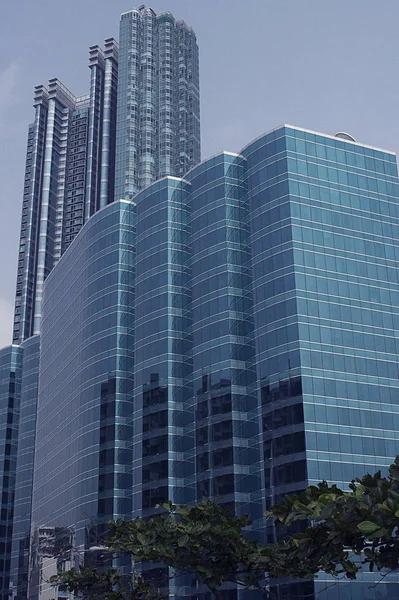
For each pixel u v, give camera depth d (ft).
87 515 429.38
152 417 411.95
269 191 403.54
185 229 450.30
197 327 411.34
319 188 404.36
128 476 428.56
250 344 393.70
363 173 420.77
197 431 391.24
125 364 451.94
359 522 59.72
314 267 383.65
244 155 433.07
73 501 455.63
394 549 62.39
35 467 573.33
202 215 432.25
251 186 415.85
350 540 62.95
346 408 359.25
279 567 79.97
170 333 423.23
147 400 418.10
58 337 551.18
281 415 358.02
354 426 357.41
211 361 395.55
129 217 485.97
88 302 485.56
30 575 526.16
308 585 316.81
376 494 59.26
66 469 482.28
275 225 394.32
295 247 383.45
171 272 437.99
